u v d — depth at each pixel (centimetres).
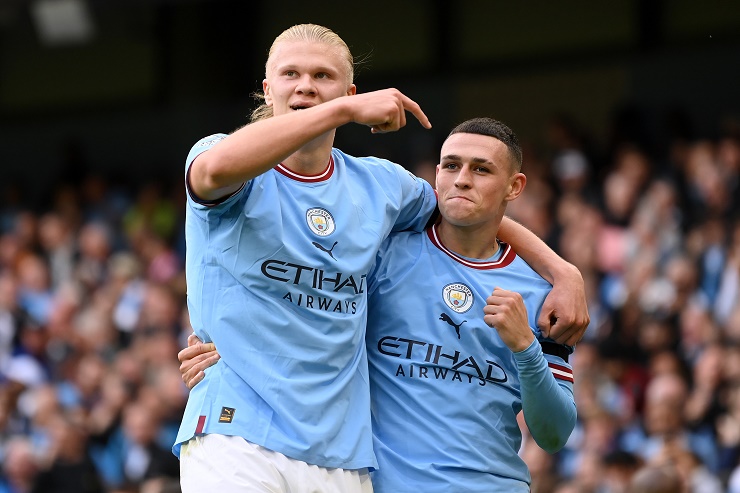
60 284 2203
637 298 1585
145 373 1786
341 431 666
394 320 723
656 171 1845
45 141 2594
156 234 2223
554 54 2236
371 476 700
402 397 712
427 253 738
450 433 705
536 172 1952
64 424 1639
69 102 2578
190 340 693
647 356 1505
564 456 1405
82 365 1869
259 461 643
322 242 667
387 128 615
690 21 2125
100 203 2400
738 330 1445
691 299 1551
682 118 1952
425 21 2317
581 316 733
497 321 686
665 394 1381
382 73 2342
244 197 654
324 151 679
